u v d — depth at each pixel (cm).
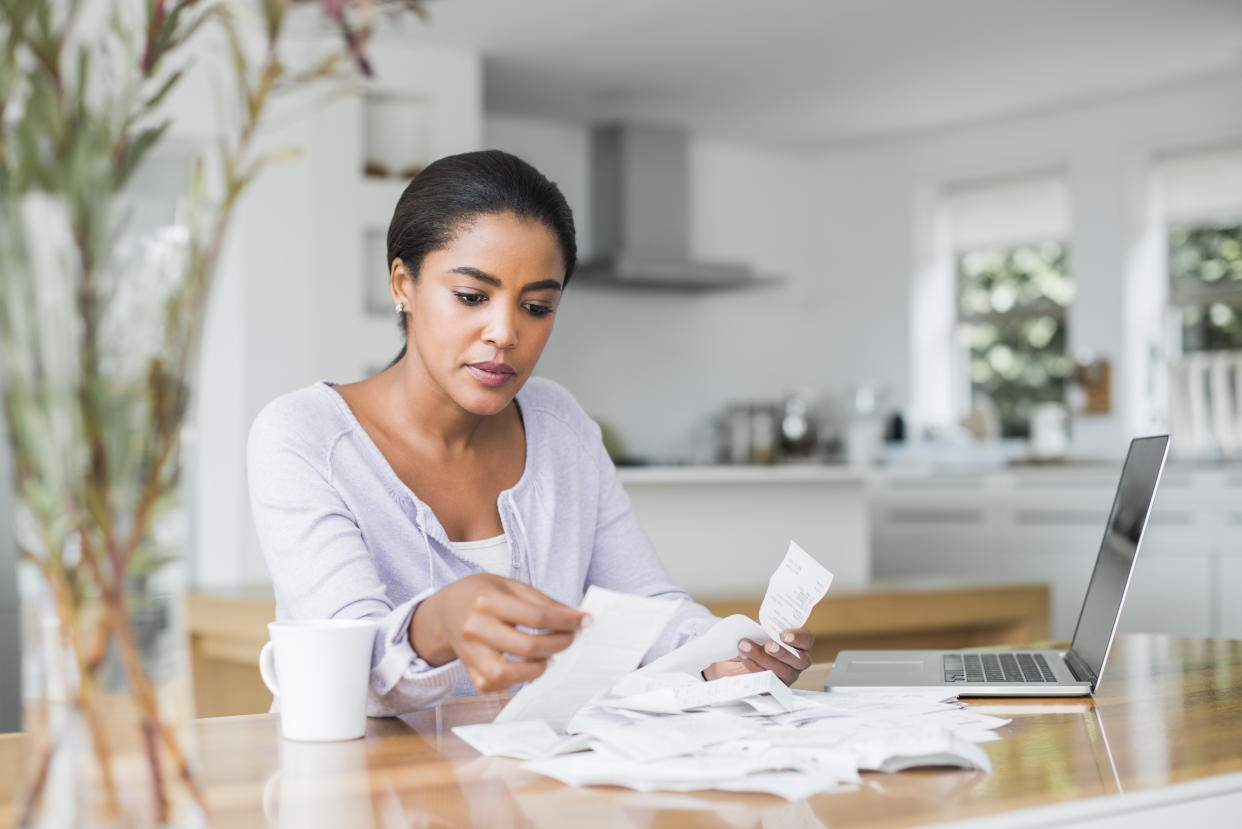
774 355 693
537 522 148
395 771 92
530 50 508
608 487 160
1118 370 584
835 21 477
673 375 664
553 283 131
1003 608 322
